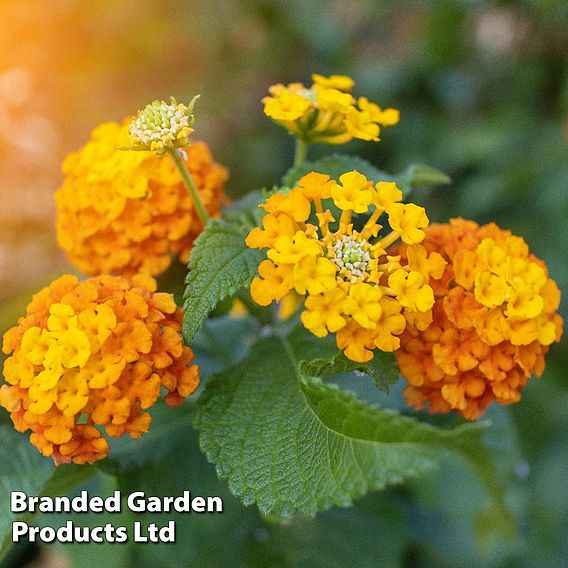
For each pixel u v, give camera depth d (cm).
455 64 55
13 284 53
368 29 62
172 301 29
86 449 28
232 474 28
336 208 30
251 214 31
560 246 46
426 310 27
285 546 35
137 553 35
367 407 27
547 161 48
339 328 27
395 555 35
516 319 28
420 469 27
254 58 66
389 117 31
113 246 31
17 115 63
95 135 32
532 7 51
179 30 71
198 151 32
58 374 27
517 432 43
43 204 56
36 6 73
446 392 28
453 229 29
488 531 37
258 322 32
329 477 28
